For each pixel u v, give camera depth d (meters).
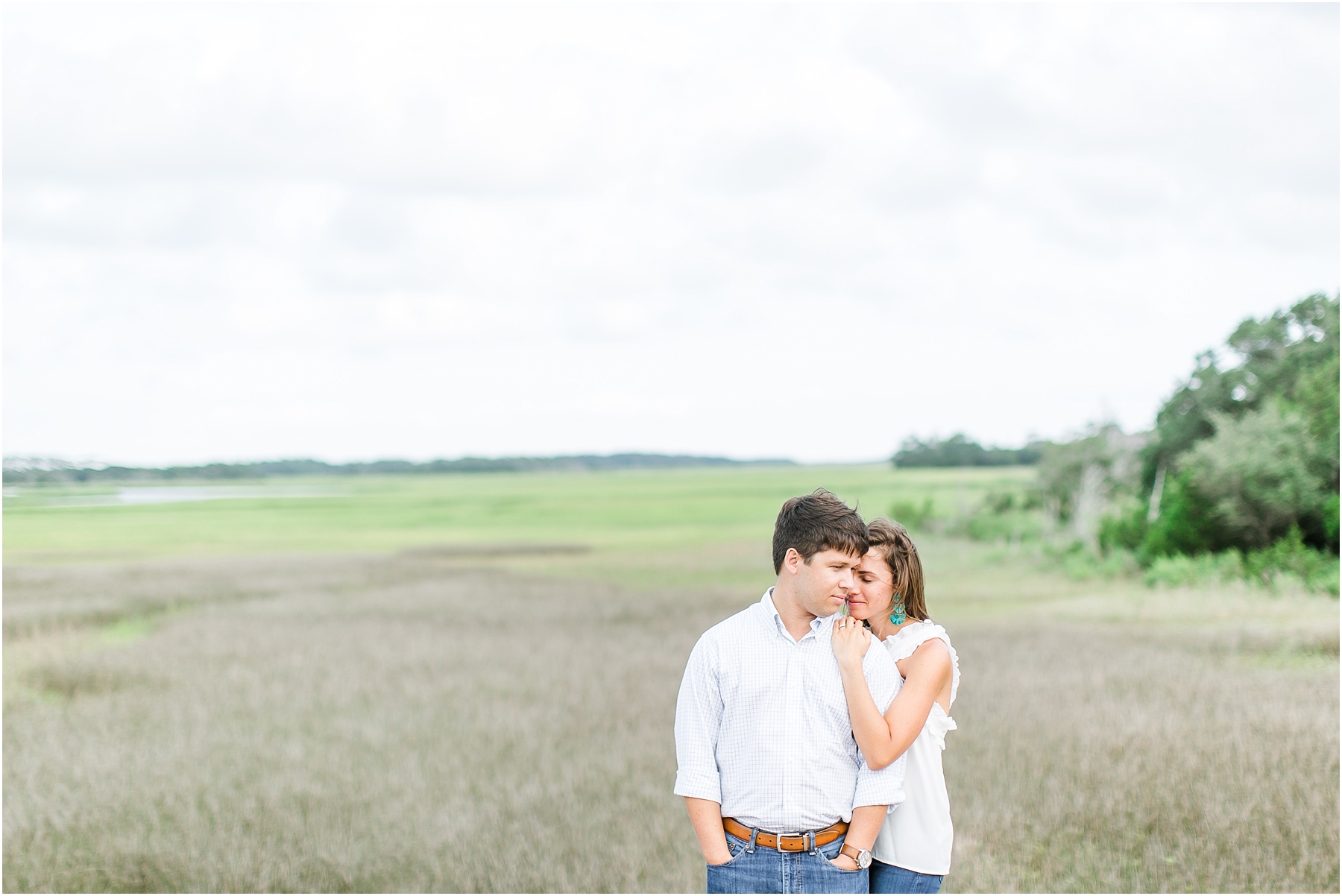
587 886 4.91
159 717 9.07
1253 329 21.14
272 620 16.52
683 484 69.12
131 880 5.10
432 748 7.83
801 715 2.54
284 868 5.17
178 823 5.92
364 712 9.30
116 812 6.15
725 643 2.67
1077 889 4.64
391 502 57.97
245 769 7.21
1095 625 14.37
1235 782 5.98
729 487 65.38
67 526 40.66
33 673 11.64
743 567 28.34
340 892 4.98
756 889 2.49
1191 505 18.34
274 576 24.84
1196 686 9.14
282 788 6.66
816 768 2.51
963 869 4.88
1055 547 24.77
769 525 47.75
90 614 16.84
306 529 46.09
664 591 21.30
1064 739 7.29
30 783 6.73
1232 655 11.05
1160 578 17.55
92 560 31.33
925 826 2.64
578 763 7.25
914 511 31.27
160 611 17.89
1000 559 25.16
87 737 8.19
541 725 8.61
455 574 26.14
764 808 2.51
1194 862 4.85
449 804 6.26
